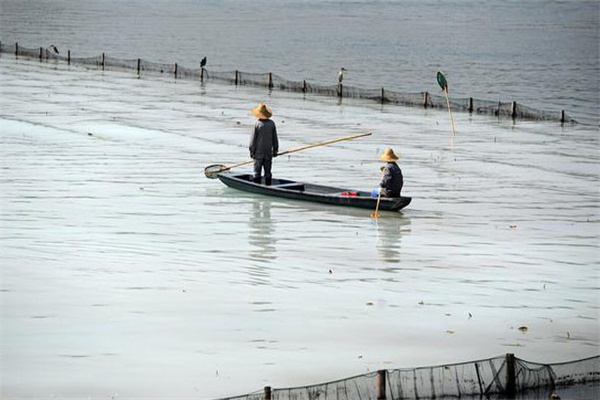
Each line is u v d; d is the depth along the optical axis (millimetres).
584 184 92875
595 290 60875
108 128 118938
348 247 70125
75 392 44656
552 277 63469
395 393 44750
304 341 51312
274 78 170500
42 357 48438
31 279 60625
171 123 123688
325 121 128500
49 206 80250
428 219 78938
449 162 102562
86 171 94438
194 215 78750
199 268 64062
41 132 115188
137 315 54656
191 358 48781
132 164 98438
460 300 58500
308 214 80125
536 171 98625
